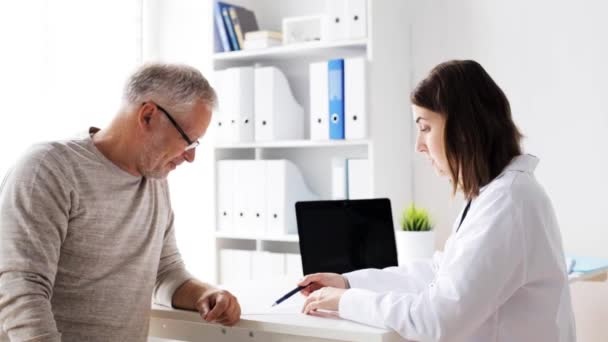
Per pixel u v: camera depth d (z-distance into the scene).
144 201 1.85
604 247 3.14
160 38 4.21
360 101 3.24
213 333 1.95
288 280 2.48
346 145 3.64
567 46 3.20
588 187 3.17
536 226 1.72
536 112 3.28
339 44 3.33
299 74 3.79
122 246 1.79
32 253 1.57
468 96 1.81
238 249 3.93
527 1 3.29
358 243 2.49
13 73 3.24
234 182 3.70
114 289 1.78
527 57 3.29
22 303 1.53
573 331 1.90
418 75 3.54
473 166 1.79
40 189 1.62
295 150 3.83
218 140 3.73
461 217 1.89
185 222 4.09
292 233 3.56
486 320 1.77
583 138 3.18
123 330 1.80
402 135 3.47
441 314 1.67
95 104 3.65
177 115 1.74
